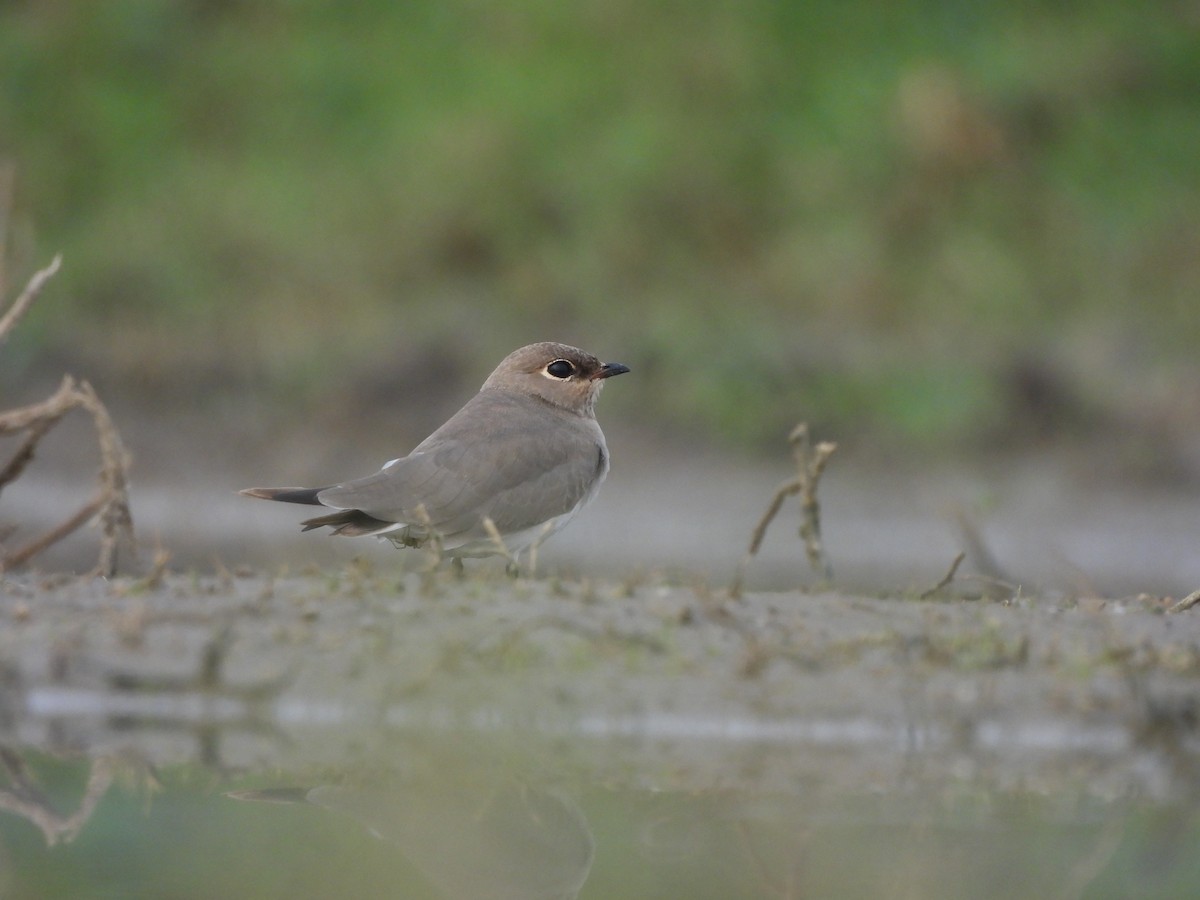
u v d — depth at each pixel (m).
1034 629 8.48
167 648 8.03
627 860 6.42
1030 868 6.34
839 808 7.06
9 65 21.72
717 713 7.79
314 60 22.16
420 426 17.86
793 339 18.20
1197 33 21.75
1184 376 18.11
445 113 21.22
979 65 21.06
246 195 20.56
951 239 19.67
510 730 7.68
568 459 10.58
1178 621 8.74
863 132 20.42
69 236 20.06
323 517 9.78
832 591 9.25
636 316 18.62
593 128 20.67
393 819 6.91
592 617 8.31
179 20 22.64
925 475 16.83
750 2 21.53
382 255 19.84
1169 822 6.84
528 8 21.92
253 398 17.95
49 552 13.58
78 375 17.89
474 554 10.30
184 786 7.25
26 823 6.79
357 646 8.06
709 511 16.12
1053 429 17.50
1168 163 20.77
